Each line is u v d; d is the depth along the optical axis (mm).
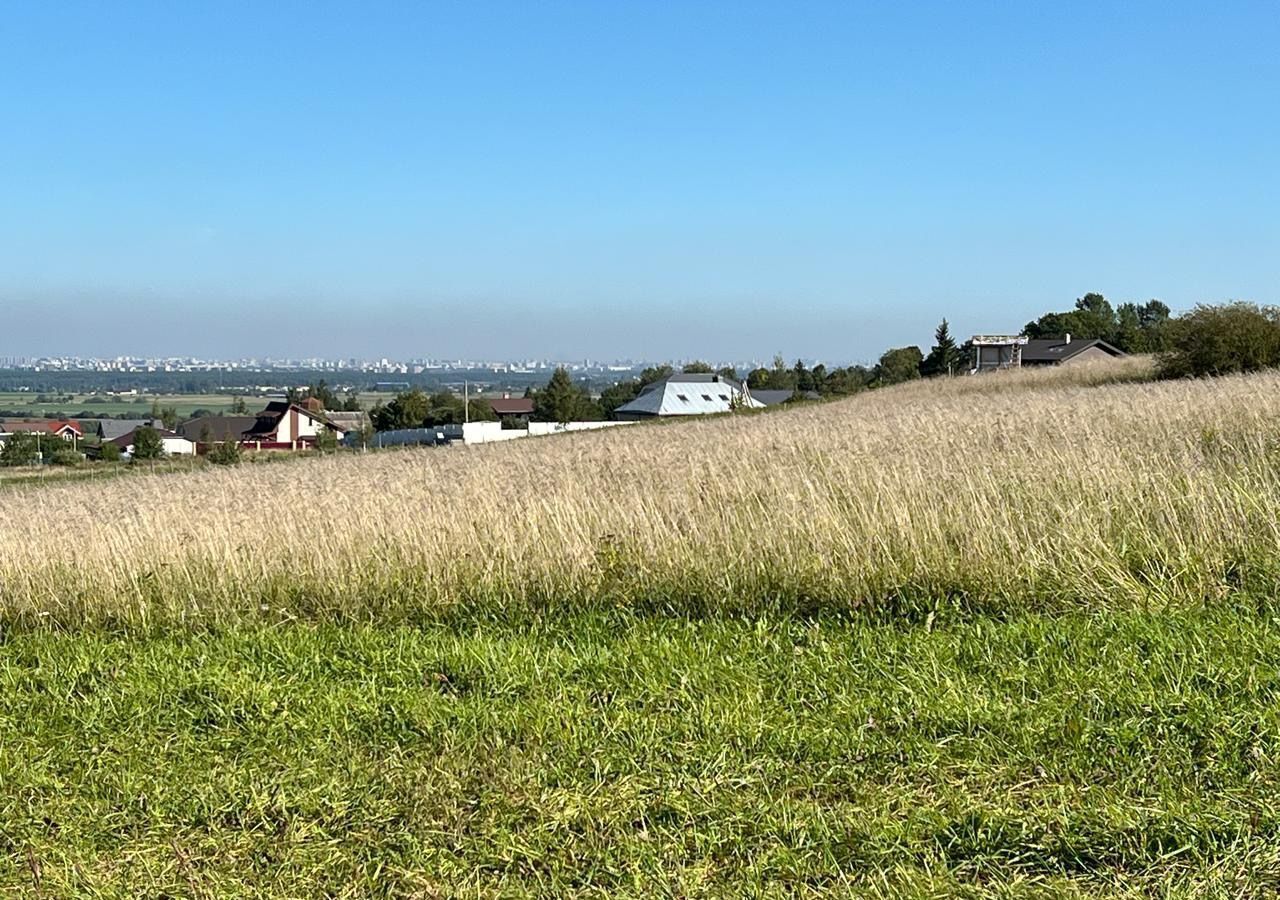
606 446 20031
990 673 6223
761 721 5746
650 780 5172
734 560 8391
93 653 8258
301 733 6152
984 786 4883
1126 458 10789
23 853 4910
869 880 4215
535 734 5824
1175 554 7594
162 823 5125
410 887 4434
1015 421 17391
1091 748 5117
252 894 4457
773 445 16578
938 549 7988
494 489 11727
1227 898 3867
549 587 8602
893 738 5453
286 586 9398
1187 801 4523
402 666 7227
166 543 10352
